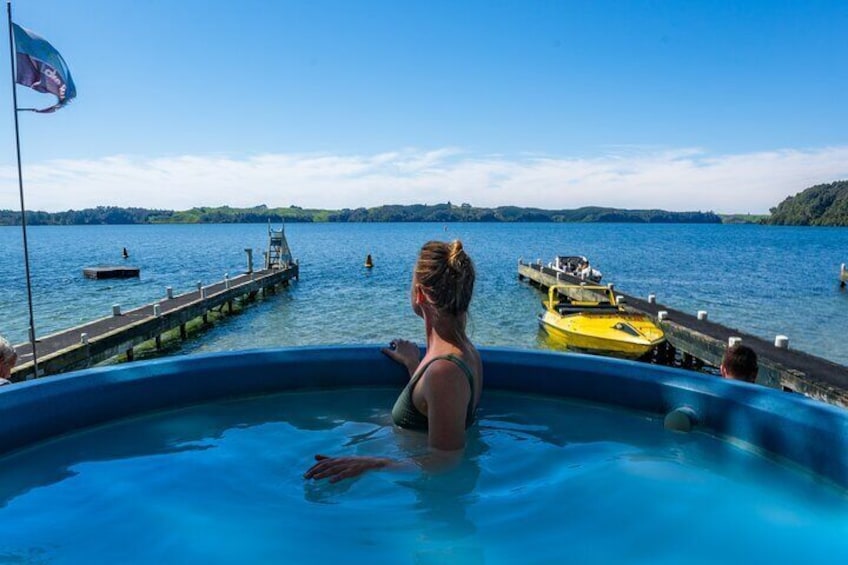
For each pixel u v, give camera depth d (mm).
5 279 35344
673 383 2994
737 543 1828
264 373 3400
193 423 2979
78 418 2820
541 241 100375
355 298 25328
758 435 2592
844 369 9820
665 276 37719
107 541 1854
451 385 2357
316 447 2646
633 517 2002
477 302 24078
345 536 1869
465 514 2014
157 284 32562
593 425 2953
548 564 1702
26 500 2141
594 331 12727
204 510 2045
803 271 41438
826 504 2111
